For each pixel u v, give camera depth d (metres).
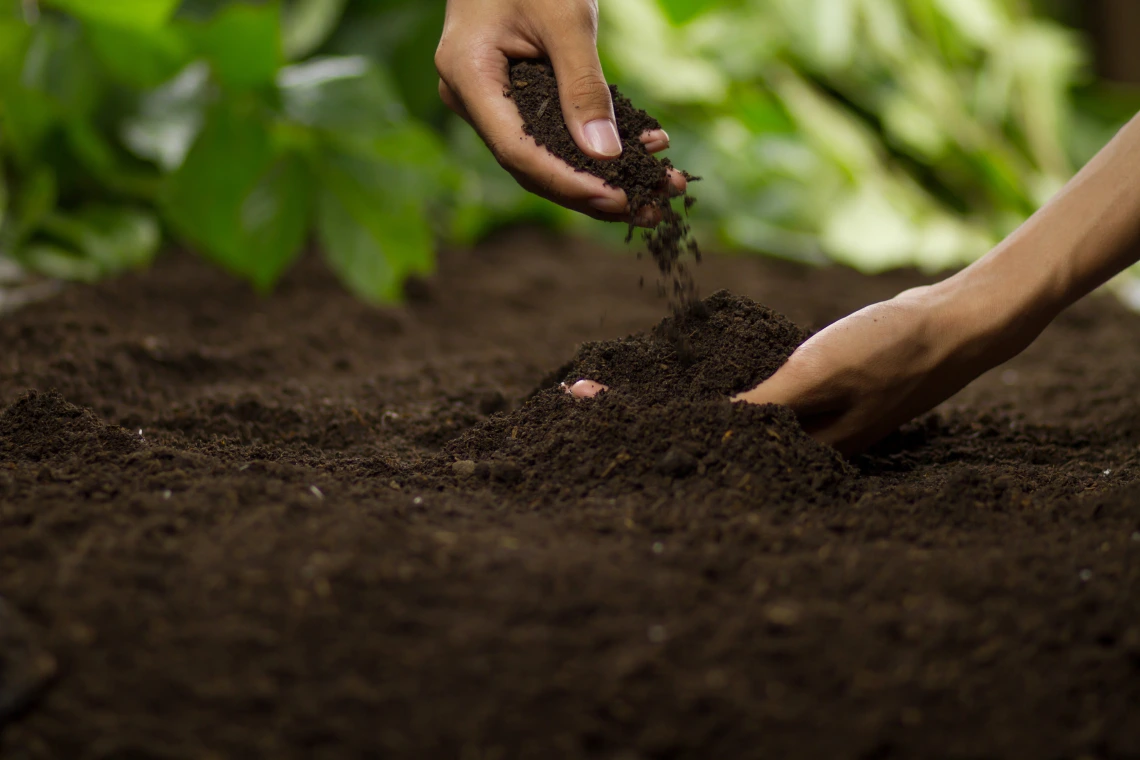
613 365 1.17
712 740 0.96
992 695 0.98
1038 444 1.23
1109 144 1.13
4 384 1.26
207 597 1.00
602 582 1.01
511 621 0.99
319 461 1.16
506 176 2.07
